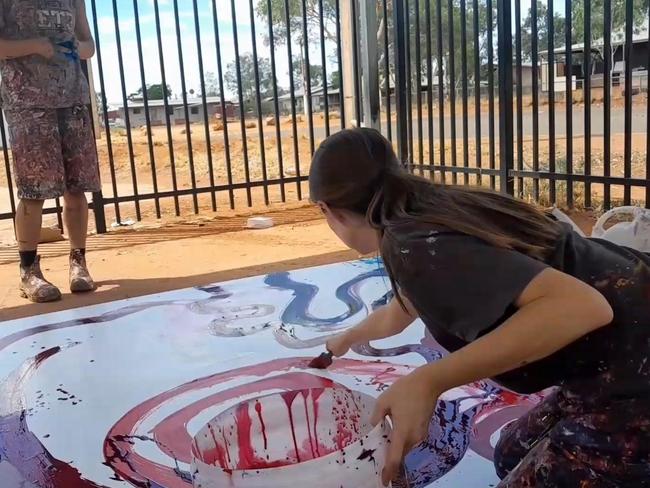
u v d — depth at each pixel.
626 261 1.28
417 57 5.51
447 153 8.05
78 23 3.77
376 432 1.21
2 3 3.39
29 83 3.42
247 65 13.36
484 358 1.10
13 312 3.38
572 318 1.08
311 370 2.40
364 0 6.05
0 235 5.68
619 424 1.23
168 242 4.93
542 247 1.22
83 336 2.93
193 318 3.08
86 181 3.66
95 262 4.42
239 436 1.46
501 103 4.85
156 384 2.39
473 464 1.77
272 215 5.79
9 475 1.85
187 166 10.41
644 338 1.22
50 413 2.22
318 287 3.43
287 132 13.82
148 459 1.90
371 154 1.27
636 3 9.24
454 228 1.17
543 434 1.45
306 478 1.17
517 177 4.99
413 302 1.21
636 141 9.63
